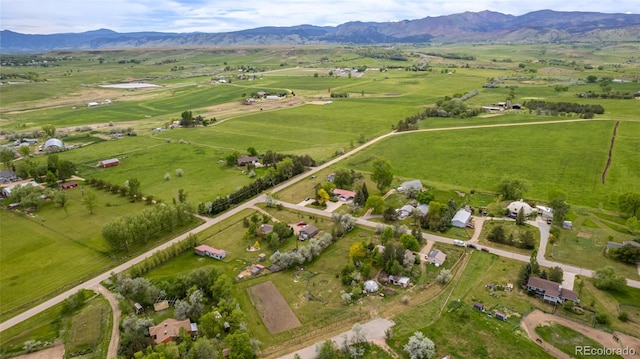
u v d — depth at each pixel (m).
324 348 77.50
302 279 103.31
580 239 118.88
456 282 99.81
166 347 75.75
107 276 105.69
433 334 82.44
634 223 118.94
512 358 76.25
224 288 93.12
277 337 83.31
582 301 91.69
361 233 125.94
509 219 132.50
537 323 85.25
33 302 95.69
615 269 103.69
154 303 93.81
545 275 98.56
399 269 101.31
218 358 75.56
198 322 85.75
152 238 125.69
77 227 132.88
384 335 82.44
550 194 138.12
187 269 108.62
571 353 77.25
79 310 92.31
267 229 126.00
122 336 82.94
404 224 131.25
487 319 86.56
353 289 96.38
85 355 78.75
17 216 141.38
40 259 114.06
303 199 152.75
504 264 107.12
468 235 123.06
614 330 83.06
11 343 82.75
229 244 121.19
